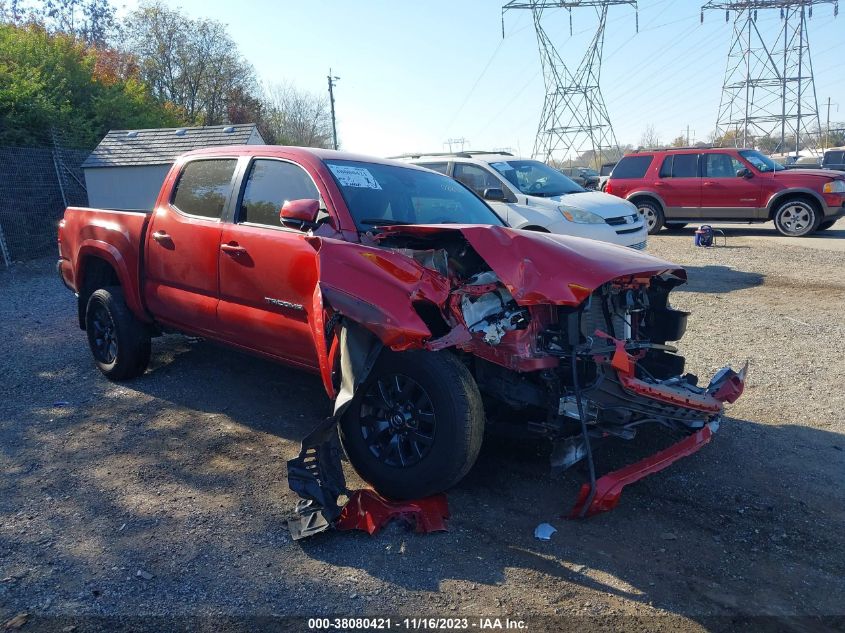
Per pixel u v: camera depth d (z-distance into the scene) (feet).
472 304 12.17
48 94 65.82
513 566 10.88
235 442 15.65
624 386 12.07
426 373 11.86
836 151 95.55
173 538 11.69
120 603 9.96
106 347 20.22
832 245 45.80
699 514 12.54
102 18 135.23
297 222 13.50
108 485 13.64
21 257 52.90
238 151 17.22
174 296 17.58
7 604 9.91
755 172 51.98
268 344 15.43
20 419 17.21
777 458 14.87
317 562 11.00
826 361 21.29
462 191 18.45
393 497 12.66
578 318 11.85
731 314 27.48
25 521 12.26
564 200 33.53
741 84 174.81
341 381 12.23
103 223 19.75
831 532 11.97
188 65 144.46
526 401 12.37
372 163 16.87
